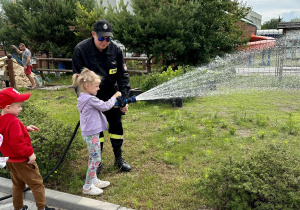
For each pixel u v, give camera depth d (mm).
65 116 6988
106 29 3475
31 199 3598
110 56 3764
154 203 3328
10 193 3764
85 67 3605
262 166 2959
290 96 8750
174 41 10852
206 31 11719
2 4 15438
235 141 5102
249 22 22359
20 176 2992
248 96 8844
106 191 3641
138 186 3691
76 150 4266
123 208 3230
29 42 14648
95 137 3443
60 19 14727
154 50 11125
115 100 3555
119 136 4141
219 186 3033
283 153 3223
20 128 2834
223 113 6945
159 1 11703
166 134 5539
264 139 5176
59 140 3928
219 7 11773
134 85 10289
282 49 11281
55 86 12039
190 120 6406
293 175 2768
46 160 3812
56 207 3438
